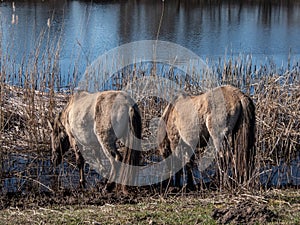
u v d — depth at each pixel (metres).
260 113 10.09
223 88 7.98
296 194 7.45
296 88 11.15
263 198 6.98
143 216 6.32
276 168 9.42
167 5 35.91
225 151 7.92
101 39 21.80
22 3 32.03
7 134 9.90
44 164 9.37
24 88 10.58
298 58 19.70
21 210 7.08
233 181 7.82
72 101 8.33
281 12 34.44
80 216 6.46
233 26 28.30
